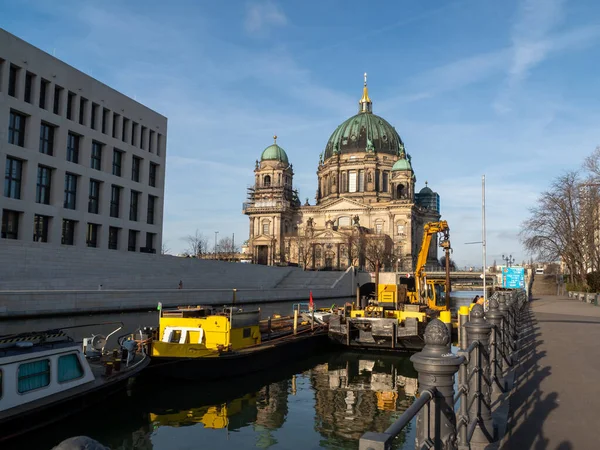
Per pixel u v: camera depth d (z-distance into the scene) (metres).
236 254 160.75
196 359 24.59
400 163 166.38
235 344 27.31
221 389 24.05
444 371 6.32
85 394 18.06
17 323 38.19
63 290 44.25
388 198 165.00
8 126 52.66
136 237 72.44
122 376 20.00
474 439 9.55
